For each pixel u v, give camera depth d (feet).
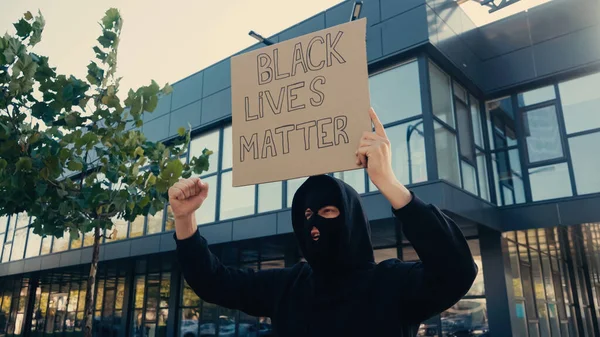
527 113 34.88
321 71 6.14
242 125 6.44
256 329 39.78
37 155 14.33
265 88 6.47
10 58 13.83
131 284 54.29
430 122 28.27
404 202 4.71
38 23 15.25
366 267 5.83
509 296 30.40
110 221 15.69
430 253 4.71
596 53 32.07
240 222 36.09
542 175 33.19
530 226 31.45
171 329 46.78
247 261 45.39
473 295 31.32
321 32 6.30
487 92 35.99
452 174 29.58
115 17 16.01
